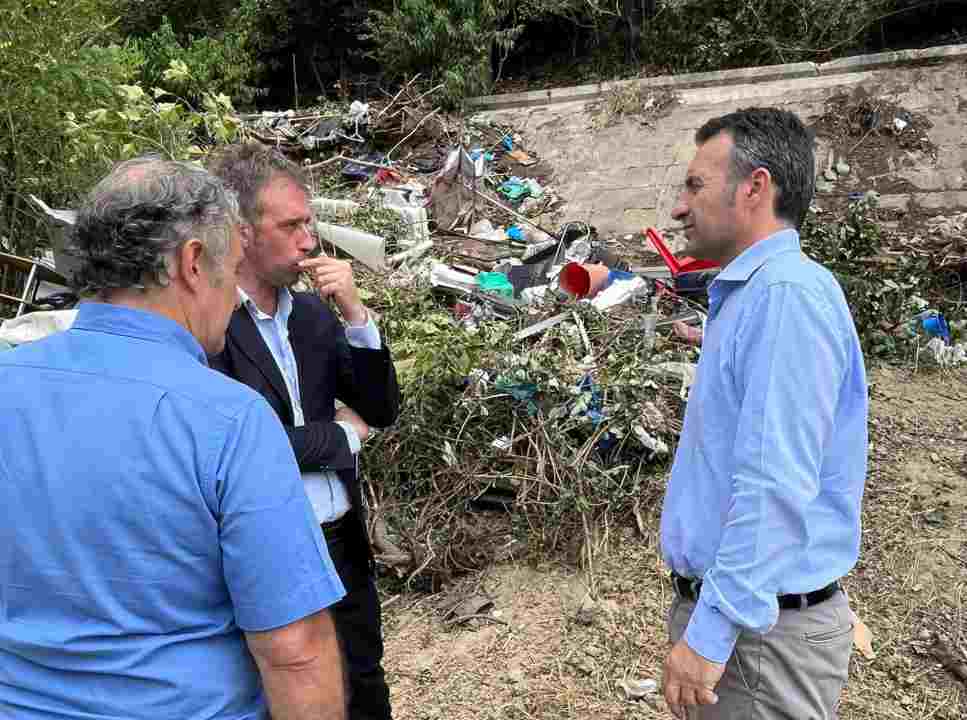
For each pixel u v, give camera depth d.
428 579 3.45
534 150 8.82
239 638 1.31
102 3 5.60
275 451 1.27
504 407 3.77
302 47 13.39
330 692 1.30
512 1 11.31
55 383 1.26
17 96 4.59
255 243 1.99
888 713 2.76
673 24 11.24
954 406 4.59
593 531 3.48
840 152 7.66
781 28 10.45
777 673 1.73
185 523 1.21
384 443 3.69
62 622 1.24
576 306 4.62
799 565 1.69
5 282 4.23
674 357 4.31
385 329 4.33
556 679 2.94
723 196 1.75
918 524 3.63
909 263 5.65
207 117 5.61
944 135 7.45
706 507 1.75
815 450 1.58
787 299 1.60
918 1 10.45
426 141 8.86
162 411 1.23
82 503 1.21
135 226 1.25
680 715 1.83
